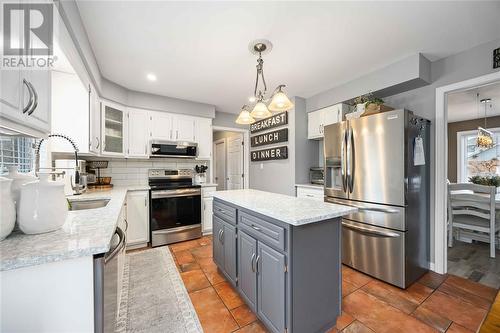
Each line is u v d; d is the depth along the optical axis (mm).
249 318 1603
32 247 780
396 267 1989
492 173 4320
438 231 2260
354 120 2301
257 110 1912
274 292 1354
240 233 1756
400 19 1670
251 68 2469
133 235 2900
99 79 2457
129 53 2135
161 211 3064
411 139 2031
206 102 3705
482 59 2006
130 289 1957
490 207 2637
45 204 934
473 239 3006
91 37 1875
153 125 3309
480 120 4445
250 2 1491
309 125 3516
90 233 939
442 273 2229
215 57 2219
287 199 1857
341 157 2418
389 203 2033
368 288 1977
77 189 2209
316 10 1567
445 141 2260
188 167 3844
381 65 2410
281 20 1673
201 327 1509
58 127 2018
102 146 2652
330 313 1460
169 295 1873
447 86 2211
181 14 1602
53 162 2104
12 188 968
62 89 2000
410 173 2021
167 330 1479
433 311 1662
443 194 2240
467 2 1493
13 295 731
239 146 4781
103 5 1506
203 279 2141
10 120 916
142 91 3189
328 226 1453
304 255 1319
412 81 2258
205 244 3102
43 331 760
